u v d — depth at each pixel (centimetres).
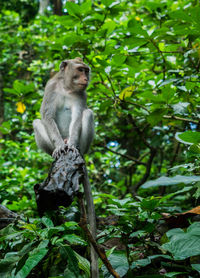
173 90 495
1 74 1338
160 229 476
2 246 405
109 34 608
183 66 611
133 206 433
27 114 798
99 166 945
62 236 348
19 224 439
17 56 1341
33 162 946
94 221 418
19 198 698
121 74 657
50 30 1215
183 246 342
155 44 516
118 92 668
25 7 1567
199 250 329
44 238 349
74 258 335
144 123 844
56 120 657
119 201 418
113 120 1000
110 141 1088
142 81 677
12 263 334
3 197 495
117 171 1176
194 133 355
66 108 652
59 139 589
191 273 369
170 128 775
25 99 662
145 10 947
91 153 1030
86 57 646
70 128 635
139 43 506
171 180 331
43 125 639
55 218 444
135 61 565
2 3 1592
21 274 297
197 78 580
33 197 686
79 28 651
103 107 628
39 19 1295
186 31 497
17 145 891
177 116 599
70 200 329
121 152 866
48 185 338
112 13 585
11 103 1490
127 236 402
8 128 776
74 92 654
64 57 678
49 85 657
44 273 392
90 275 347
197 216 475
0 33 1312
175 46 585
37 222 395
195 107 575
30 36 1255
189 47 585
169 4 797
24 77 1425
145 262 364
